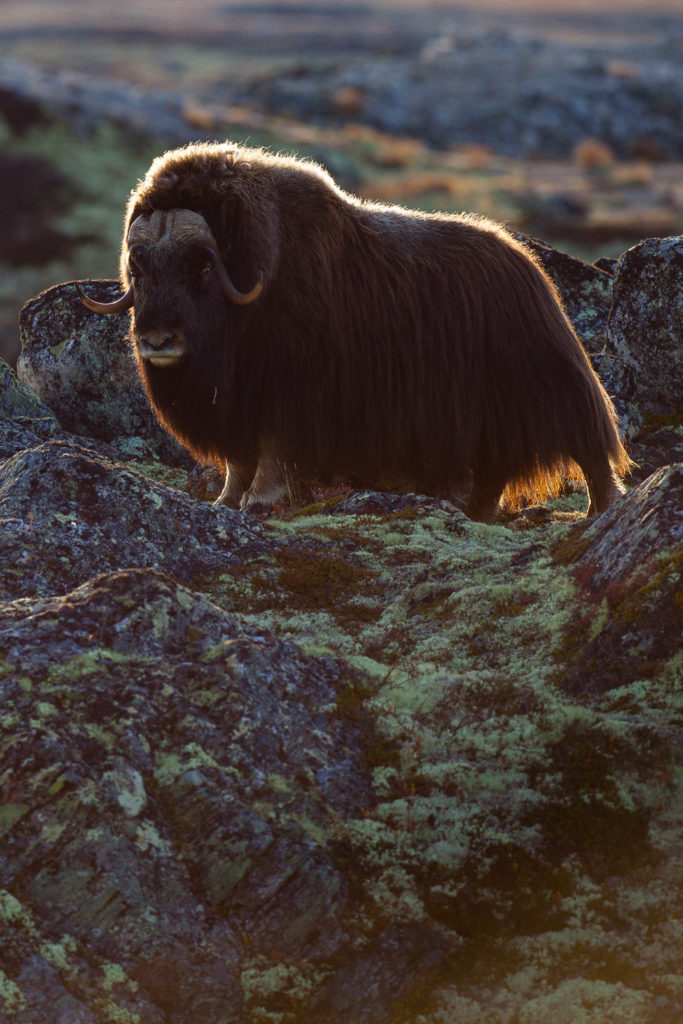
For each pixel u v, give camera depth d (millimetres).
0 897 15141
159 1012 14781
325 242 27875
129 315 38875
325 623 21297
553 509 31734
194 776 16328
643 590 19203
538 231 139000
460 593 21500
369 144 184625
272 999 15219
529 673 19422
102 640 18000
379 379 28484
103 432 39531
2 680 17094
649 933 15789
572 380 29141
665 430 36562
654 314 36531
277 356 27688
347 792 17125
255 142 165375
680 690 18234
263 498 28328
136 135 156625
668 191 169125
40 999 14477
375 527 25219
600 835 16781
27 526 22766
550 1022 14938
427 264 29000
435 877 16391
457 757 17734
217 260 26297
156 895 15477
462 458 29391
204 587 22500
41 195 136250
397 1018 15086
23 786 15781
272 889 15859
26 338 40531
